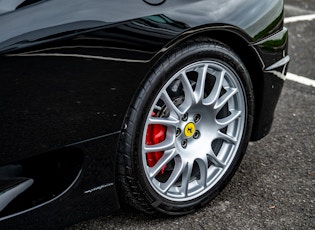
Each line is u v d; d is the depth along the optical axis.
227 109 2.70
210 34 2.50
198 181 2.67
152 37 2.24
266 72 2.74
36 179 2.25
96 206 2.36
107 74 2.18
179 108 2.49
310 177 3.07
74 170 2.28
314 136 3.54
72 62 2.09
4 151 2.06
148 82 2.30
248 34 2.57
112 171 2.34
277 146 3.38
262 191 2.91
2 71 1.96
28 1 2.09
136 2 2.25
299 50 5.20
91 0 2.17
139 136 2.33
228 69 2.57
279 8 2.80
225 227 2.60
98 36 2.13
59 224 2.27
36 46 2.01
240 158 2.80
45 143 2.13
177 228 2.57
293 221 2.67
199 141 2.61
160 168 2.47
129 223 2.60
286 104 4.01
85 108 2.17
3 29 1.99
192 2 2.39
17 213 2.13
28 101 2.04
